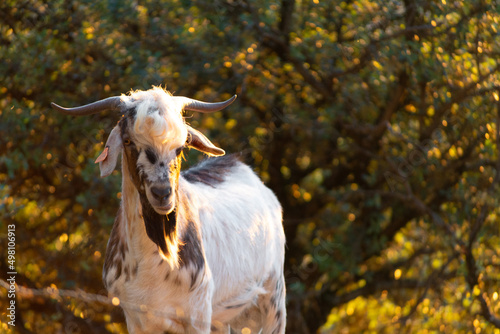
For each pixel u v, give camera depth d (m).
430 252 13.73
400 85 12.70
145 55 11.62
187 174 7.42
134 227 6.15
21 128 11.45
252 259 7.40
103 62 11.85
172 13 11.98
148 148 5.65
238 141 13.40
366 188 14.52
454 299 13.31
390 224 14.39
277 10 12.56
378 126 12.78
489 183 11.96
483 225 12.04
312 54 12.39
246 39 11.85
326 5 12.13
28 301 12.55
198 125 12.70
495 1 11.47
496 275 12.56
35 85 11.88
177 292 6.28
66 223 12.77
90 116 11.92
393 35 11.75
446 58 11.56
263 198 8.09
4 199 11.03
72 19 11.95
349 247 13.99
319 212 14.64
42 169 12.42
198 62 12.02
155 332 6.46
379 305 15.53
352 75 12.41
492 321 11.91
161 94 5.88
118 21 11.80
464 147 12.42
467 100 11.81
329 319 17.19
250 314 8.13
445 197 13.42
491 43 11.30
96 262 12.05
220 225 7.02
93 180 11.37
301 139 14.15
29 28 12.30
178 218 6.29
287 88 13.27
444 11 11.58
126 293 6.37
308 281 14.87
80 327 12.40
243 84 12.12
